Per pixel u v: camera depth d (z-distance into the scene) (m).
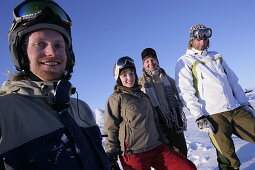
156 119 3.39
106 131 3.10
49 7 1.28
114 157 2.95
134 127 3.04
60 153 1.11
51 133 1.12
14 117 1.05
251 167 3.97
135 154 3.03
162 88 3.89
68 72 1.45
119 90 3.23
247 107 3.63
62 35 1.35
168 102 3.84
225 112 3.44
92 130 1.49
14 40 1.23
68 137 1.17
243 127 3.48
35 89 1.17
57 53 1.27
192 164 3.10
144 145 3.05
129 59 3.25
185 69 3.65
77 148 1.17
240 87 3.75
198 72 3.58
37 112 1.13
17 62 1.24
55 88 1.22
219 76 3.53
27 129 1.06
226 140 3.33
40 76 1.26
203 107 3.49
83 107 1.57
